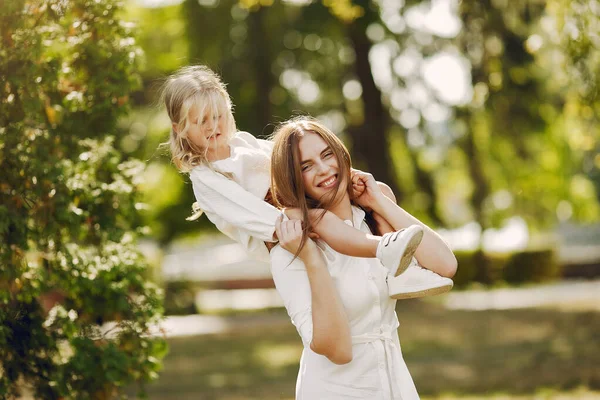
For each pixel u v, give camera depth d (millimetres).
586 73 8969
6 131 5422
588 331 15484
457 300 24203
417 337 16250
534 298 23703
